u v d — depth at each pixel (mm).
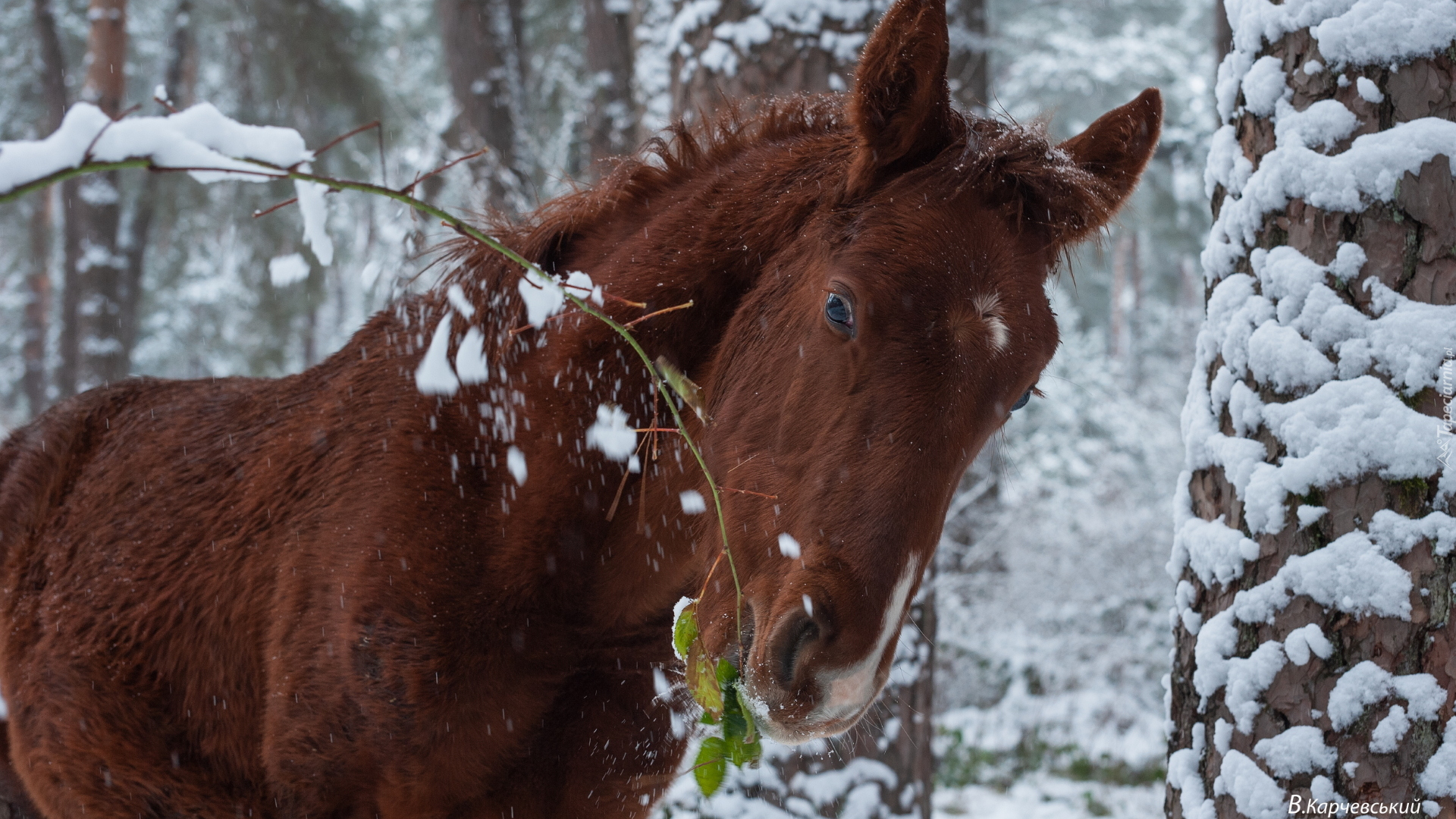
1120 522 10781
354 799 2449
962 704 9961
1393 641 2102
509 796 2498
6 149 1150
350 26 14023
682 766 2932
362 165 5355
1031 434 14828
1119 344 28031
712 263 2424
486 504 2455
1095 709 9469
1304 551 2189
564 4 13414
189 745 2676
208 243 18203
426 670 2314
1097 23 24812
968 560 9594
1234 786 2240
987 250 2053
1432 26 2139
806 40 4527
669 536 2482
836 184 2289
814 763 4426
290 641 2469
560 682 2500
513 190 7855
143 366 21156
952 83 5289
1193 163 15258
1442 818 2080
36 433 3381
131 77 18781
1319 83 2232
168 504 2898
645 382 2451
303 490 2633
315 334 22438
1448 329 2102
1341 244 2184
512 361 2535
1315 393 2184
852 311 2002
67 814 2801
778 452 2096
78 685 2750
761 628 1976
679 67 4852
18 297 21828
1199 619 2422
